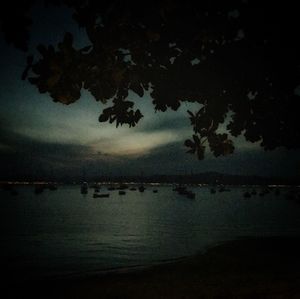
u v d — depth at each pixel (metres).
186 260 29.11
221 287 18.98
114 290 19.86
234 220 74.12
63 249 38.91
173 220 74.31
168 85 3.77
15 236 49.72
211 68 3.52
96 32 3.47
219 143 4.68
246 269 24.81
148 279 22.36
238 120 4.17
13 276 25.08
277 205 128.50
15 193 176.25
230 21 3.31
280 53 3.30
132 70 3.80
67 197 175.00
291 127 4.08
